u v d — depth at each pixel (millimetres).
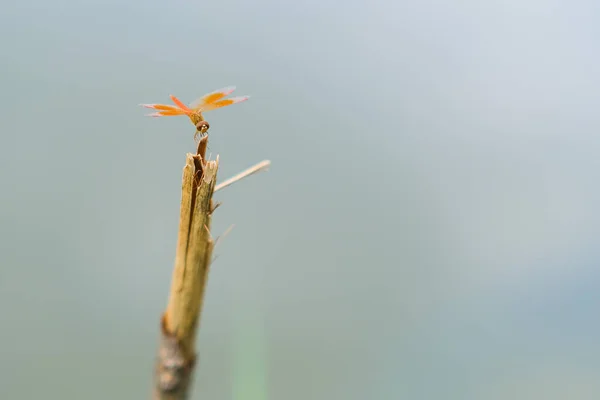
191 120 853
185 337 824
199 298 825
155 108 850
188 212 824
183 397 827
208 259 826
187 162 825
